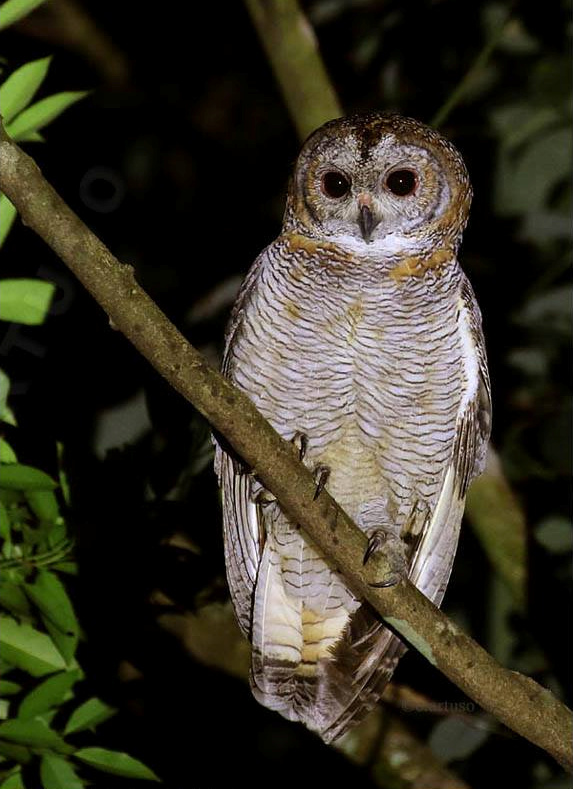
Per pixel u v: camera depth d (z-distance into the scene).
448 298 9.31
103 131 15.78
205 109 16.31
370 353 9.20
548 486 12.13
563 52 13.90
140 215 15.30
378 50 15.21
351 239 9.20
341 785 12.45
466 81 11.57
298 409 9.41
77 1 16.00
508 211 13.35
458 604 12.79
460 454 9.70
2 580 8.40
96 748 8.04
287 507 7.57
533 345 13.03
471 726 11.07
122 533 8.76
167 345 6.83
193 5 16.84
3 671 8.70
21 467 8.01
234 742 11.97
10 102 7.88
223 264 14.99
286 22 11.40
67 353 11.59
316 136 9.44
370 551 7.61
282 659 9.60
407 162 9.23
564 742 7.61
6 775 8.42
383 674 9.43
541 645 11.05
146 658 9.86
